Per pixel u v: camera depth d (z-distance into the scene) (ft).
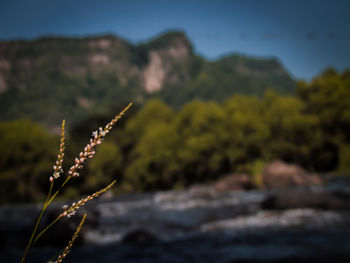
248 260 29.01
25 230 58.08
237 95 243.19
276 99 222.28
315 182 118.73
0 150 197.36
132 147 246.88
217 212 74.43
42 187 203.41
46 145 203.00
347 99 194.59
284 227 47.83
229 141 200.03
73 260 35.19
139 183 215.10
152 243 44.34
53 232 50.21
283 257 28.81
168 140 210.59
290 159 201.05
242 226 53.67
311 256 28.30
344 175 156.87
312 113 205.87
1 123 216.33
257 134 195.42
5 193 198.80
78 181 197.88
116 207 105.09
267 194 102.68
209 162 206.18
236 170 201.57
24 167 198.18
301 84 213.46
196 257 32.30
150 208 96.37
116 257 35.76
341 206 62.08
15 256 40.86
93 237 56.29
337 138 195.52
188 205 94.43
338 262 25.95
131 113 242.37
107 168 211.41
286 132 195.21
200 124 208.23
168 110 254.68
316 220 51.52
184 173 215.31
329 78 209.97
